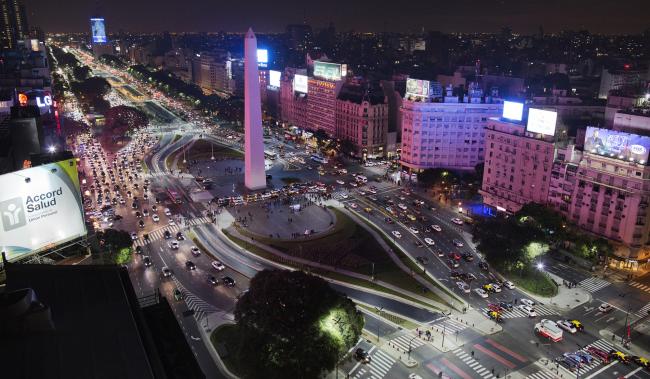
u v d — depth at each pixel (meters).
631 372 109.38
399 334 121.56
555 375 107.88
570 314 132.25
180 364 48.88
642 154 150.88
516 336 121.88
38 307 44.34
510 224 155.88
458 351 115.38
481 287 145.50
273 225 191.25
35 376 38.69
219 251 168.38
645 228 154.88
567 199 175.00
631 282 150.12
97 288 53.69
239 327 106.31
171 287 143.12
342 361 109.12
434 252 169.00
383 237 180.25
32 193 72.19
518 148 190.50
